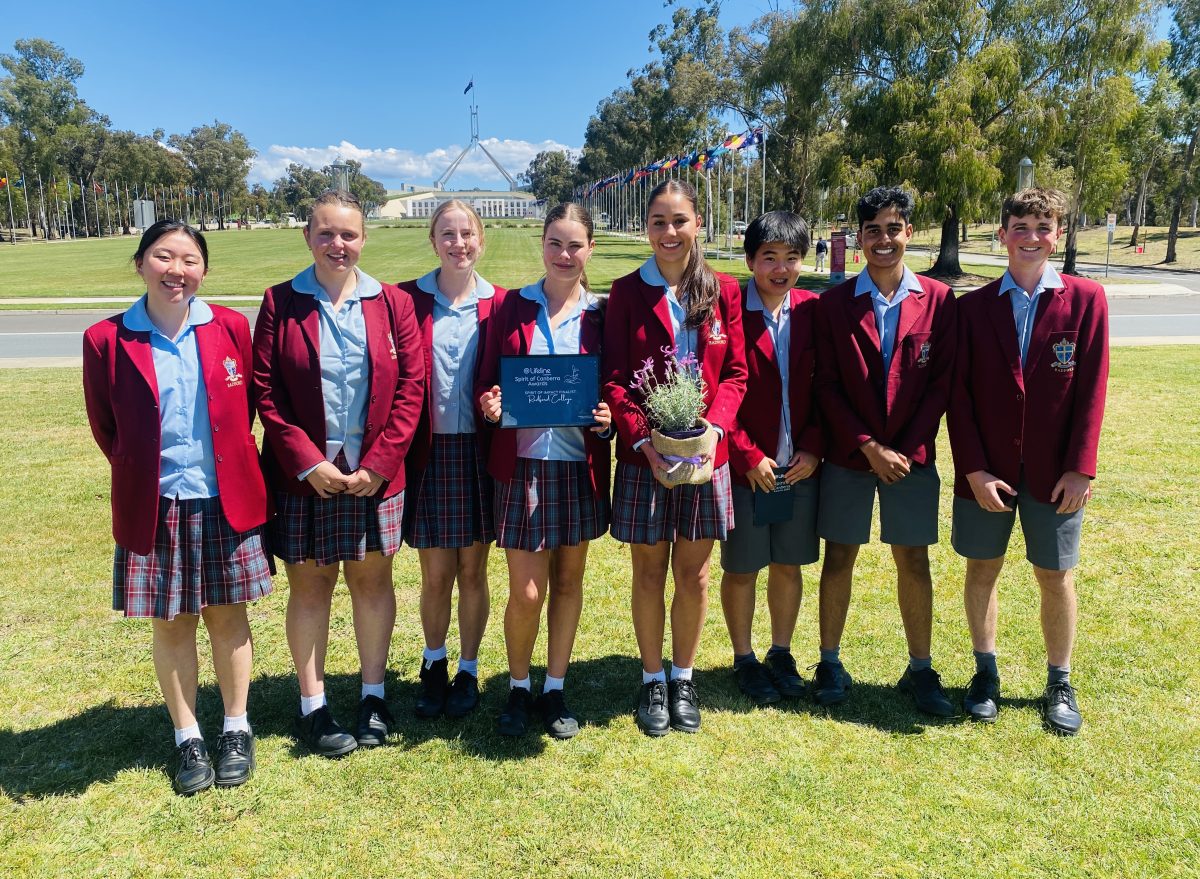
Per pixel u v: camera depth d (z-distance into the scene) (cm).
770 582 361
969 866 247
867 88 2602
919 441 317
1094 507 574
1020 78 2408
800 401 333
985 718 325
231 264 3688
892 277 323
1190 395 951
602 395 312
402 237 7175
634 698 350
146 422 272
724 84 3988
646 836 261
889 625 416
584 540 313
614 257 3969
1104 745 307
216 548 284
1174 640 388
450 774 294
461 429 326
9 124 8294
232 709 300
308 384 292
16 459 713
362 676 327
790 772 293
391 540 310
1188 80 3912
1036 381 310
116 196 9450
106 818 270
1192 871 244
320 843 258
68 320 1809
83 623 416
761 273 325
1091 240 5475
